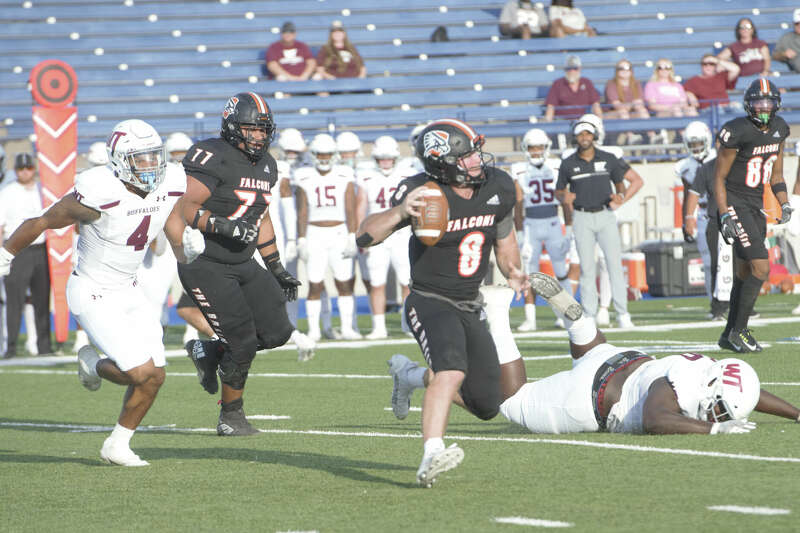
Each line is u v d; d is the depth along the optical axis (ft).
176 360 136.67
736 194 107.04
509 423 77.36
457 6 263.08
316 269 153.58
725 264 152.15
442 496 51.44
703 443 62.08
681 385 64.28
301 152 165.78
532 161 154.30
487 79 246.68
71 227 145.89
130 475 61.21
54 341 167.94
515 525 44.80
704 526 43.39
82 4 256.32
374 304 155.02
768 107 103.55
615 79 228.84
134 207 63.00
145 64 248.52
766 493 49.24
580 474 55.26
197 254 65.46
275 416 86.33
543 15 256.32
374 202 155.74
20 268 143.95
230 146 73.97
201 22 256.52
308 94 240.94
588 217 140.67
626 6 265.13
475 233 55.62
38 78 142.41
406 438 71.41
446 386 52.90
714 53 255.50
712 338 129.08
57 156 142.82
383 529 45.14
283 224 170.50
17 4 254.06
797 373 94.94
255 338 75.72
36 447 74.28
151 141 61.77
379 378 109.09
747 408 63.57
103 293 64.59
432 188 54.80
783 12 267.59
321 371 117.08
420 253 56.24
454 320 55.36
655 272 204.23
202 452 68.85
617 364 66.90
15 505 53.67
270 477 58.70
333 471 59.77
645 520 44.83
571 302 67.62
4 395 107.45
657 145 220.64
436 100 240.94
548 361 113.70
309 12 261.03
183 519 48.96
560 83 225.76
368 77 242.37
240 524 47.39
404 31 256.73
